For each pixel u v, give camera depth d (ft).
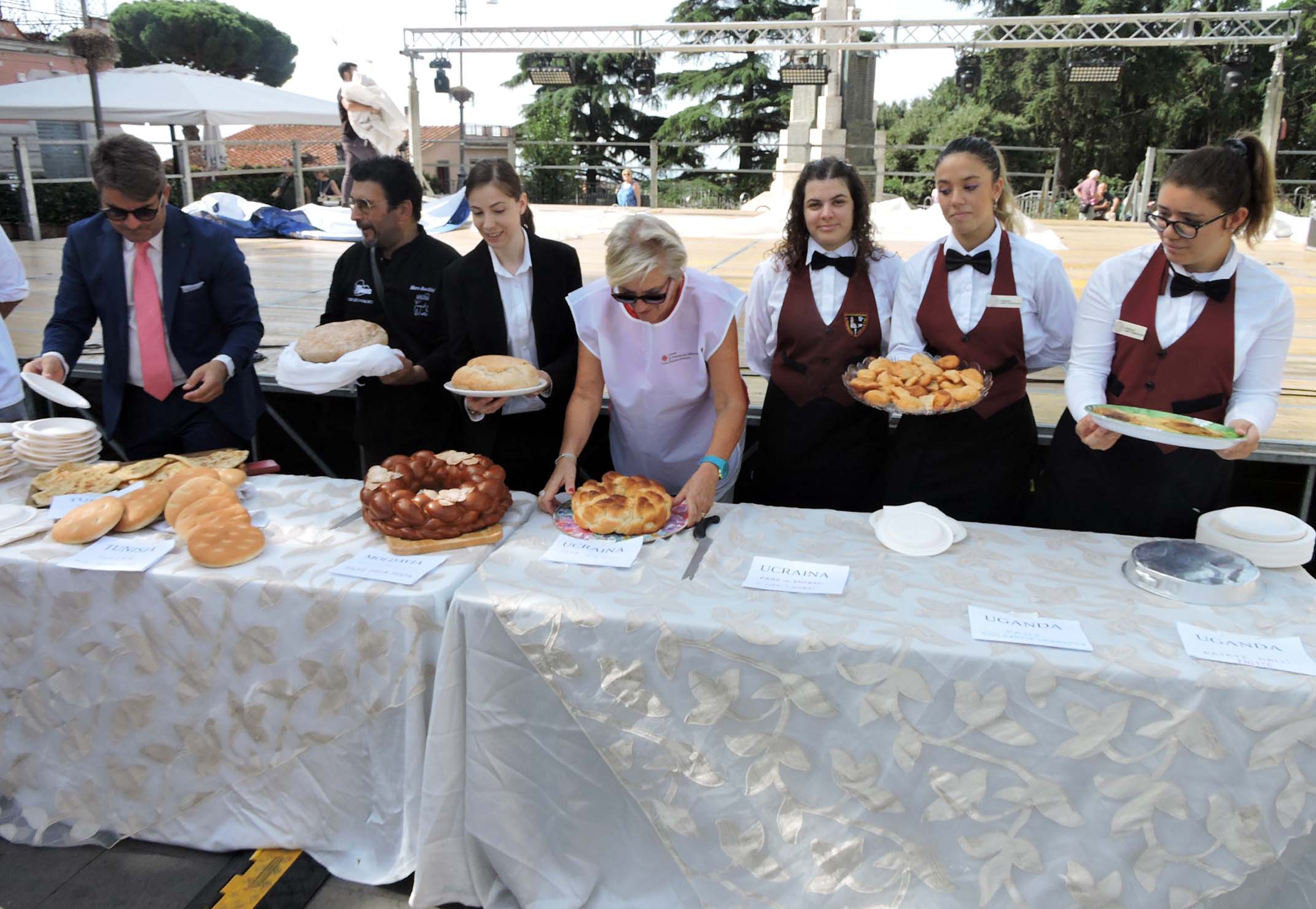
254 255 26.32
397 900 6.50
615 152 97.30
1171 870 4.94
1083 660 4.93
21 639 6.41
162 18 104.06
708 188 74.74
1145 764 4.88
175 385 8.63
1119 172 86.84
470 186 7.80
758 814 5.38
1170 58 82.64
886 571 6.10
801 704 5.24
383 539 6.64
